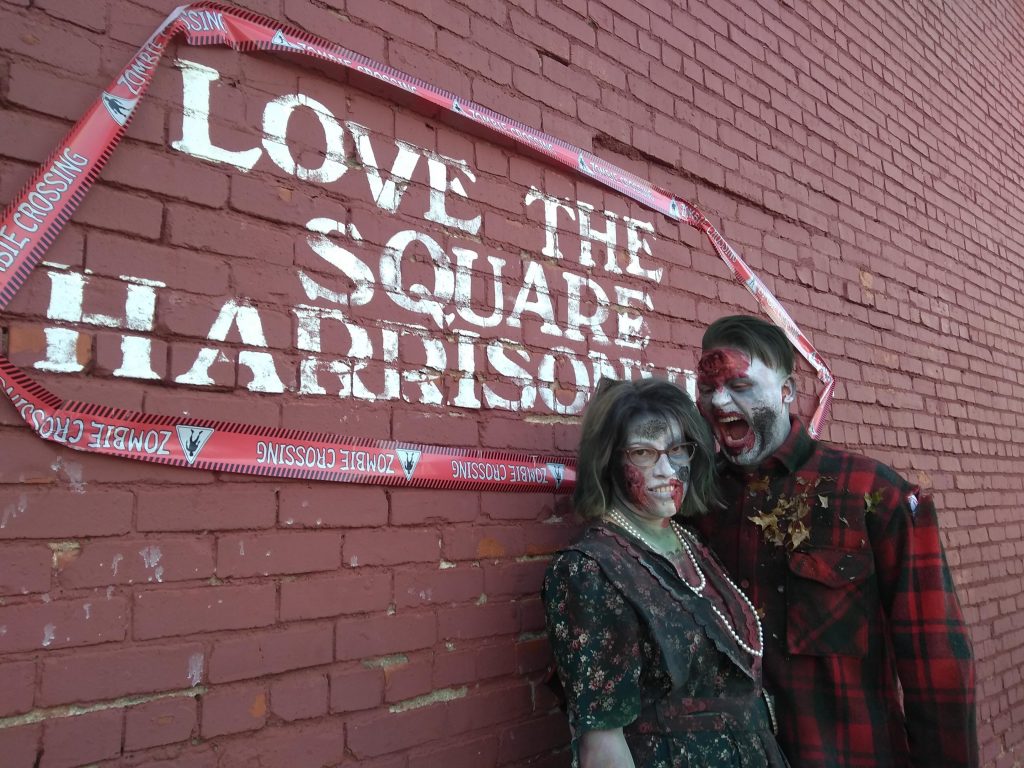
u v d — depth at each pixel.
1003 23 6.19
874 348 4.02
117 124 1.63
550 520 2.36
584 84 2.75
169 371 1.64
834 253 3.89
